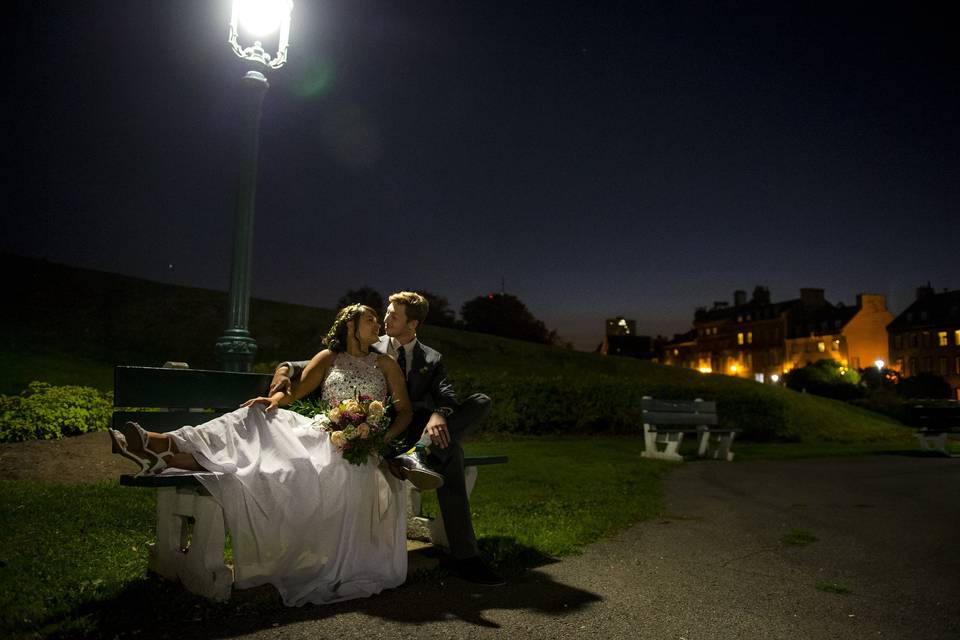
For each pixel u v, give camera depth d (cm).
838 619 385
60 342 1947
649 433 1280
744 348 9494
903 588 452
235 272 589
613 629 355
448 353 2664
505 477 891
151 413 426
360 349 446
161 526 408
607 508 706
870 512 752
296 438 400
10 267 2344
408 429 470
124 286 2484
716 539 588
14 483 649
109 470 747
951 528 668
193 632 325
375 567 409
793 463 1310
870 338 7969
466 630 344
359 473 408
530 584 432
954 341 7231
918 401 5209
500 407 1524
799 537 607
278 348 2303
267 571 379
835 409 2522
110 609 346
